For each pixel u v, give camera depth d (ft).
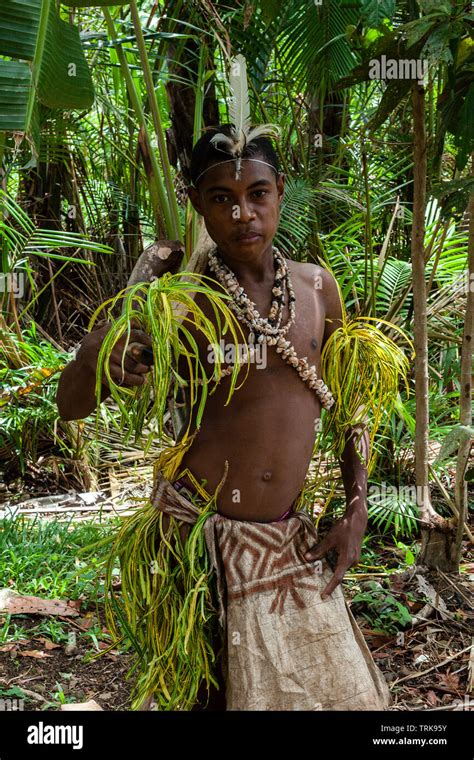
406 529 12.02
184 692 6.51
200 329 5.88
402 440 12.86
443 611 9.77
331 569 6.88
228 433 6.50
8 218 16.69
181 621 6.39
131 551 6.70
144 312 5.82
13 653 9.30
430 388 13.53
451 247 15.37
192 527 6.52
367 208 11.80
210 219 6.21
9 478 14.97
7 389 14.10
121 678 8.96
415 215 9.44
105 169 20.36
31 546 11.43
